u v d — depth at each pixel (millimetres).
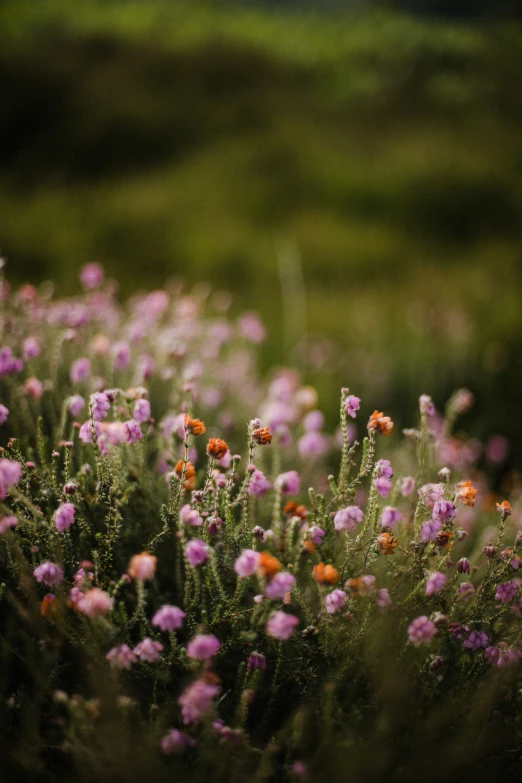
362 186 9602
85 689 1799
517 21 15961
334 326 5980
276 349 5473
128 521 2203
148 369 2719
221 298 6309
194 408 3020
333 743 1644
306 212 9203
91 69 13500
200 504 1869
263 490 2012
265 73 14539
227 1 20922
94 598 1601
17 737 1666
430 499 1962
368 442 1943
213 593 2000
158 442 2525
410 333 5570
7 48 13375
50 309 3371
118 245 7891
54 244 7625
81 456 2283
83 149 11055
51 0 17703
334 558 2037
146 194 9531
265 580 1786
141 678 1824
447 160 10453
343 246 8086
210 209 9133
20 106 11570
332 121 12445
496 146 11469
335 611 1743
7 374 2400
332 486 2004
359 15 19172
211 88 13711
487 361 5070
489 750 1752
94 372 2982
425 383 4812
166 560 2242
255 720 1892
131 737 1620
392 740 1729
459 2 18469
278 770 1708
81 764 1562
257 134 11609
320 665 1828
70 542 1884
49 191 9688
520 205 9672
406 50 15141
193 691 1488
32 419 2609
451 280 7379
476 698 1802
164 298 3725
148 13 18281
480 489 3334
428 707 1819
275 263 7578
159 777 1547
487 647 1824
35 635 1862
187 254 7746
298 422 3354
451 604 1874
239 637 1808
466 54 15070
